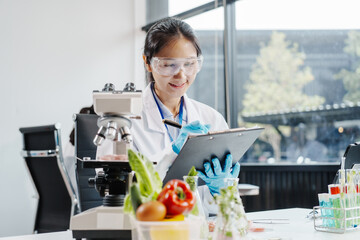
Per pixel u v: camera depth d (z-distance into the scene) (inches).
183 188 47.9
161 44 82.0
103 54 203.2
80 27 199.0
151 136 91.0
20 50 186.5
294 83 174.1
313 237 63.5
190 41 83.0
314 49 170.2
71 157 132.7
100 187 59.9
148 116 91.7
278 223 75.7
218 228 51.7
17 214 183.3
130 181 59.2
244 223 55.5
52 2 193.6
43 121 189.5
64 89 194.4
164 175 74.1
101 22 203.3
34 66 188.9
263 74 179.0
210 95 187.2
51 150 123.2
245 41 181.0
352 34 163.5
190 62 82.1
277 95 176.9
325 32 167.9
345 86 165.5
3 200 181.0
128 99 58.3
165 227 45.4
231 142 70.6
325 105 168.7
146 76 96.8
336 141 167.0
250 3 179.0
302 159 172.1
